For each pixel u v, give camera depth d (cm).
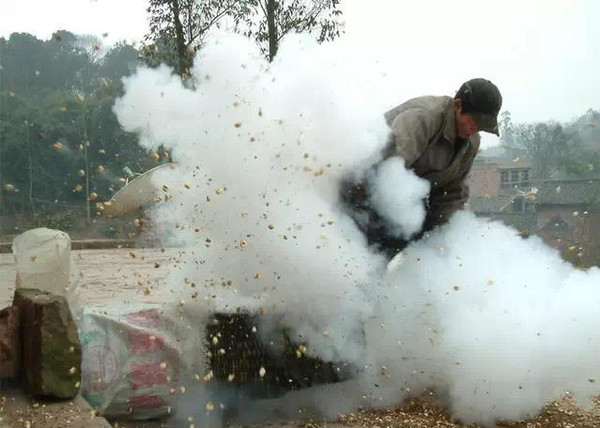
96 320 358
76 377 316
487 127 420
